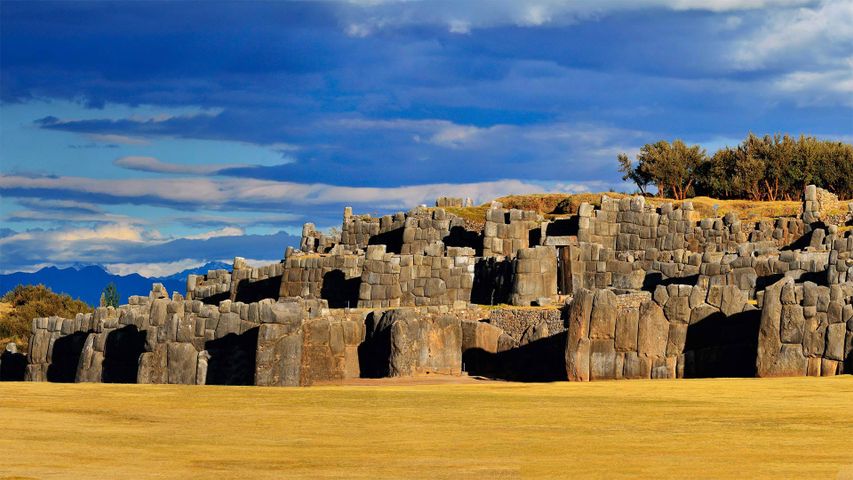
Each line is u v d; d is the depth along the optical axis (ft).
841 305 164.14
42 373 216.95
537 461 101.04
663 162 418.51
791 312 165.68
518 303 239.30
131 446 109.91
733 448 106.83
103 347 201.05
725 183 408.67
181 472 96.32
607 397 147.33
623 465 98.63
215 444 111.65
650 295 211.61
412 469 97.71
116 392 158.40
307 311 186.70
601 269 257.75
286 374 174.70
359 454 105.50
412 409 137.28
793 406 134.62
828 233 249.75
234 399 149.28
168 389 163.43
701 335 172.35
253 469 97.91
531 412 133.39
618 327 174.60
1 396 151.33
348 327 190.08
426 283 250.78
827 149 408.46
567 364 175.11
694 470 96.02
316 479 93.30
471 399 147.23
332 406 140.87
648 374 172.96
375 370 188.75
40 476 93.40
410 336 187.21
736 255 236.02
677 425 121.49
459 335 193.06
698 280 230.48
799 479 91.76
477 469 97.50
